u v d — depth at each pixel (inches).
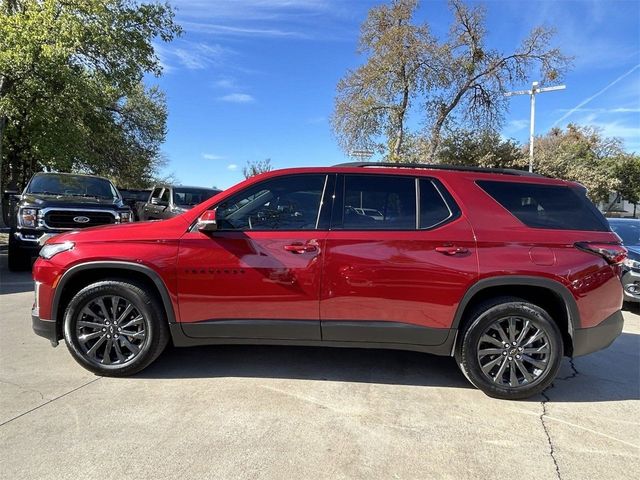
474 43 964.6
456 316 153.9
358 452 121.5
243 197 162.2
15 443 120.2
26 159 858.8
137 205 769.6
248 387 159.3
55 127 691.4
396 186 161.2
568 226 158.4
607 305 156.3
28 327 219.3
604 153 1904.5
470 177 162.9
